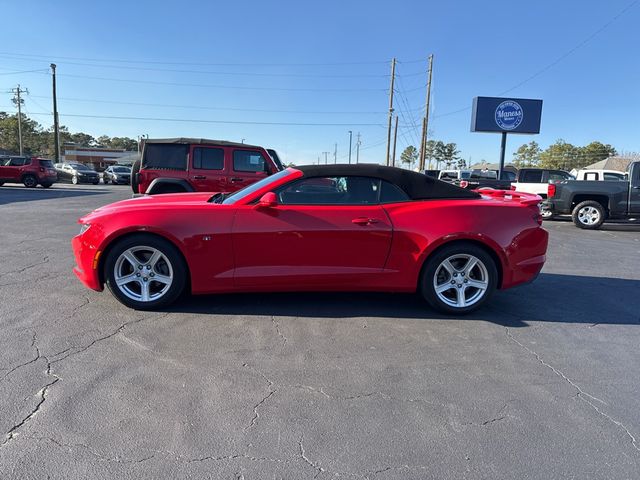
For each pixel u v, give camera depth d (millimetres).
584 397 2965
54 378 2990
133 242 4105
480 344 3771
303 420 2615
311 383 3041
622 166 55312
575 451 2408
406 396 2916
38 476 2102
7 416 2555
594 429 2611
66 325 3891
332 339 3770
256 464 2236
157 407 2693
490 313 4562
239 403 2770
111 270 4152
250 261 4172
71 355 3330
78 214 12117
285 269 4191
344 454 2334
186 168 9445
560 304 4941
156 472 2156
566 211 12398
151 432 2453
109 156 84375
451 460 2312
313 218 4172
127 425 2508
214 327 3941
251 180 9625
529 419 2695
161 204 4324
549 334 4043
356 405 2791
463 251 4305
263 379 3072
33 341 3553
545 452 2395
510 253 4348
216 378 3064
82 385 2912
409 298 4930
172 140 9469
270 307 4496
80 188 26797
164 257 4156
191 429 2494
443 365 3365
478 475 2209
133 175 9586
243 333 3834
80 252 4195
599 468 2281
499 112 22672
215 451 2322
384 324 4145
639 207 11539
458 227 4230
